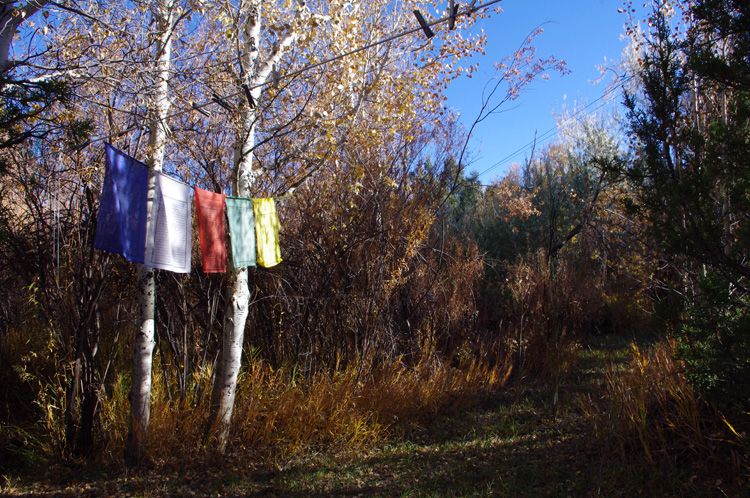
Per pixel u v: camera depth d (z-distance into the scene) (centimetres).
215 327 708
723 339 405
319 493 494
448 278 1086
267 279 770
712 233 408
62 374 588
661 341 701
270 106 600
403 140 841
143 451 546
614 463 485
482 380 897
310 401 654
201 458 566
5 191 580
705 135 445
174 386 654
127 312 749
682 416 491
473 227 1825
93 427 571
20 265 626
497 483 487
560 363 962
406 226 834
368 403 694
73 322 567
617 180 507
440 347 981
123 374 646
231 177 608
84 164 570
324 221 789
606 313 1376
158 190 452
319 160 669
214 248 504
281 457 593
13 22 441
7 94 409
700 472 433
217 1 589
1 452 561
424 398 755
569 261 1286
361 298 811
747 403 416
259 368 686
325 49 695
